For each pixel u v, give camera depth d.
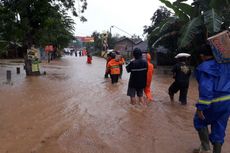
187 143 6.58
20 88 15.64
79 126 7.93
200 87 5.01
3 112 9.70
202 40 20.83
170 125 8.07
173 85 11.17
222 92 5.03
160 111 9.84
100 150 6.15
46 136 7.05
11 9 23.33
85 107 10.47
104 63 43.66
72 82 18.38
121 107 10.46
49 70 28.94
